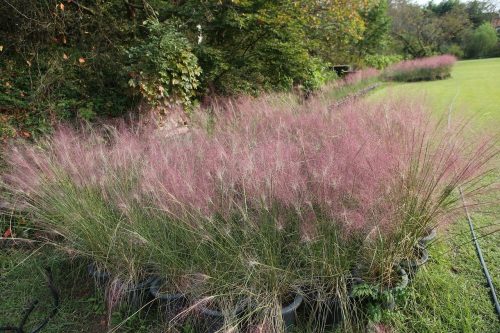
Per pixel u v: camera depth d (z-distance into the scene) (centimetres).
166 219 225
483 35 3041
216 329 201
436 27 2711
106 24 552
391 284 216
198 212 207
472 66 2134
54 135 366
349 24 902
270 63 749
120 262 234
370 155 237
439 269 247
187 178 223
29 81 474
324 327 208
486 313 216
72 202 252
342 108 404
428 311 219
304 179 217
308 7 785
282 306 205
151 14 595
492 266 255
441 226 250
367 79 1180
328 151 246
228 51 707
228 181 223
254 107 441
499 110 707
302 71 786
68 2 516
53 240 284
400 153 250
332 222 206
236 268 207
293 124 364
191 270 213
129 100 524
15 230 312
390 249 213
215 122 399
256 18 661
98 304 247
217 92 665
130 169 270
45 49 511
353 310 206
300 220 208
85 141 332
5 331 233
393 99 430
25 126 419
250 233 210
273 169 221
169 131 386
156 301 235
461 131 290
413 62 1614
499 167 273
